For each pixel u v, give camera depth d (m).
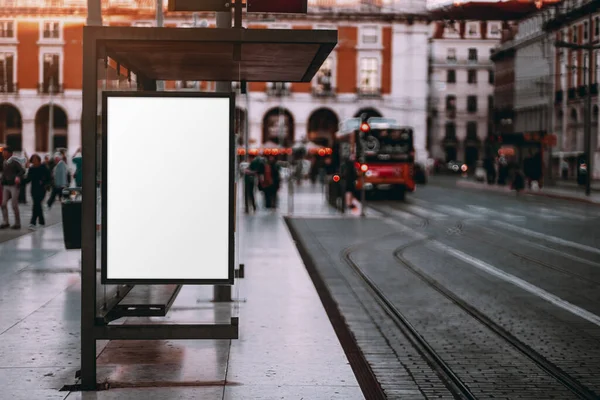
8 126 66.25
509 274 14.16
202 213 6.57
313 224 24.75
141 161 6.53
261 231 21.28
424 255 17.05
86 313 6.34
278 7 7.10
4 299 10.38
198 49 6.86
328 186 36.31
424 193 46.41
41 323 8.86
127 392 6.31
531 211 31.11
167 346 7.97
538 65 55.16
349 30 72.88
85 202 6.31
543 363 7.83
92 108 6.25
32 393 6.24
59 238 18.45
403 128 38.03
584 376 7.36
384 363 7.87
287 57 7.39
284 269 13.77
